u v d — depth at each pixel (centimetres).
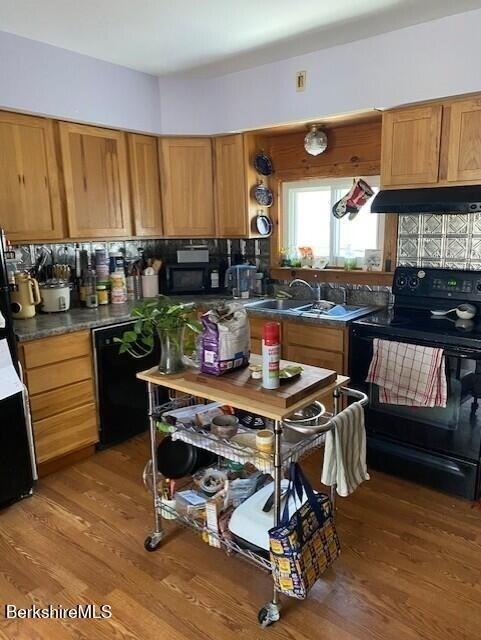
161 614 182
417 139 272
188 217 370
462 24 245
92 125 315
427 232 306
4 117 273
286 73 312
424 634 172
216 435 194
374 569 203
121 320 306
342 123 323
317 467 288
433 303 300
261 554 184
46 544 222
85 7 234
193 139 361
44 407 274
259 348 336
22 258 315
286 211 381
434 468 258
